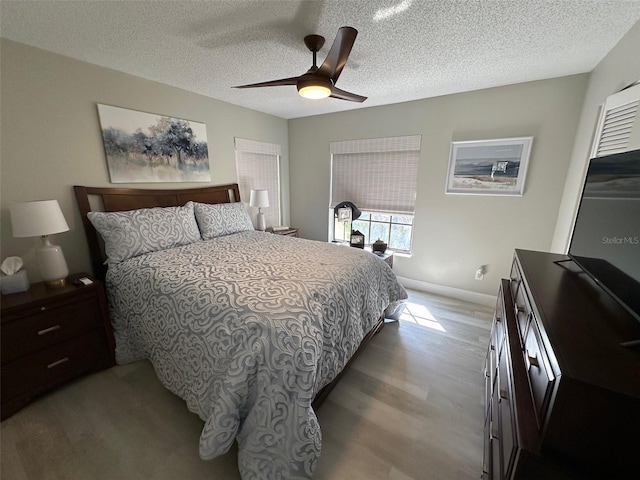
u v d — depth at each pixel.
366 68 2.25
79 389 1.81
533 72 2.31
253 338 1.22
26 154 1.93
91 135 2.24
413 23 1.60
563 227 2.40
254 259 2.08
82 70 2.13
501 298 1.76
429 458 1.37
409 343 2.36
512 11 1.48
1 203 1.85
